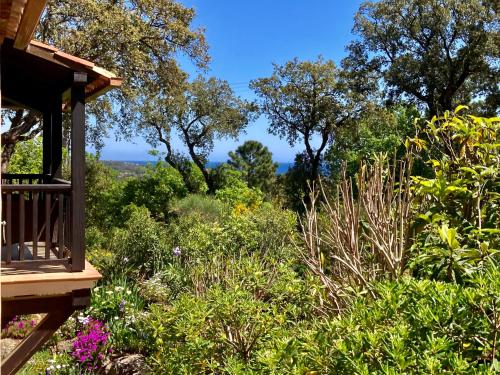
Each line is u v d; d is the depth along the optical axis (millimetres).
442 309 2324
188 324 4750
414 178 3885
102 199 19062
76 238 4891
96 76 5035
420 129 4270
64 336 7949
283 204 21359
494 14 21781
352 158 22203
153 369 5738
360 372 2225
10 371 4770
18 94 6566
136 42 14094
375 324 2533
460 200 3582
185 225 11320
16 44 4602
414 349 2279
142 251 10500
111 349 7168
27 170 17562
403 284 2646
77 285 4805
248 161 42312
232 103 28656
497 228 3486
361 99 24984
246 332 4828
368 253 3859
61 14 13438
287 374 2896
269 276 5898
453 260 3023
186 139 28188
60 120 6180
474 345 2324
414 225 3555
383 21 23812
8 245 4762
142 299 8891
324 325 2799
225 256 9039
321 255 4062
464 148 3854
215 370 4785
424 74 22562
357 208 3795
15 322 8195
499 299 2246
